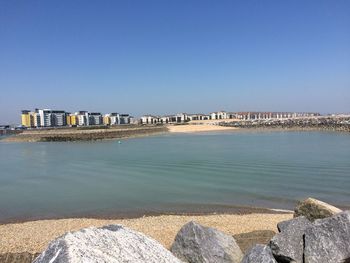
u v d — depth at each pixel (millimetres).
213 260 8352
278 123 175125
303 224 8008
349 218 7262
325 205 9758
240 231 14469
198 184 29203
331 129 132375
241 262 7848
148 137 117438
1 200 24844
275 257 7543
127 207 22000
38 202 24016
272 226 15555
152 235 14398
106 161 48781
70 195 26219
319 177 31391
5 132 180625
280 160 44344
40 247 13250
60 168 43000
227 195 24859
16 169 43281
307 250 7219
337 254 6988
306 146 65375
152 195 25359
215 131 154125
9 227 17031
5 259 11297
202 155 52969
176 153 57344
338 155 48719
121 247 4820
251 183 29125
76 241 4531
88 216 19984
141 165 43000
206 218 17984
